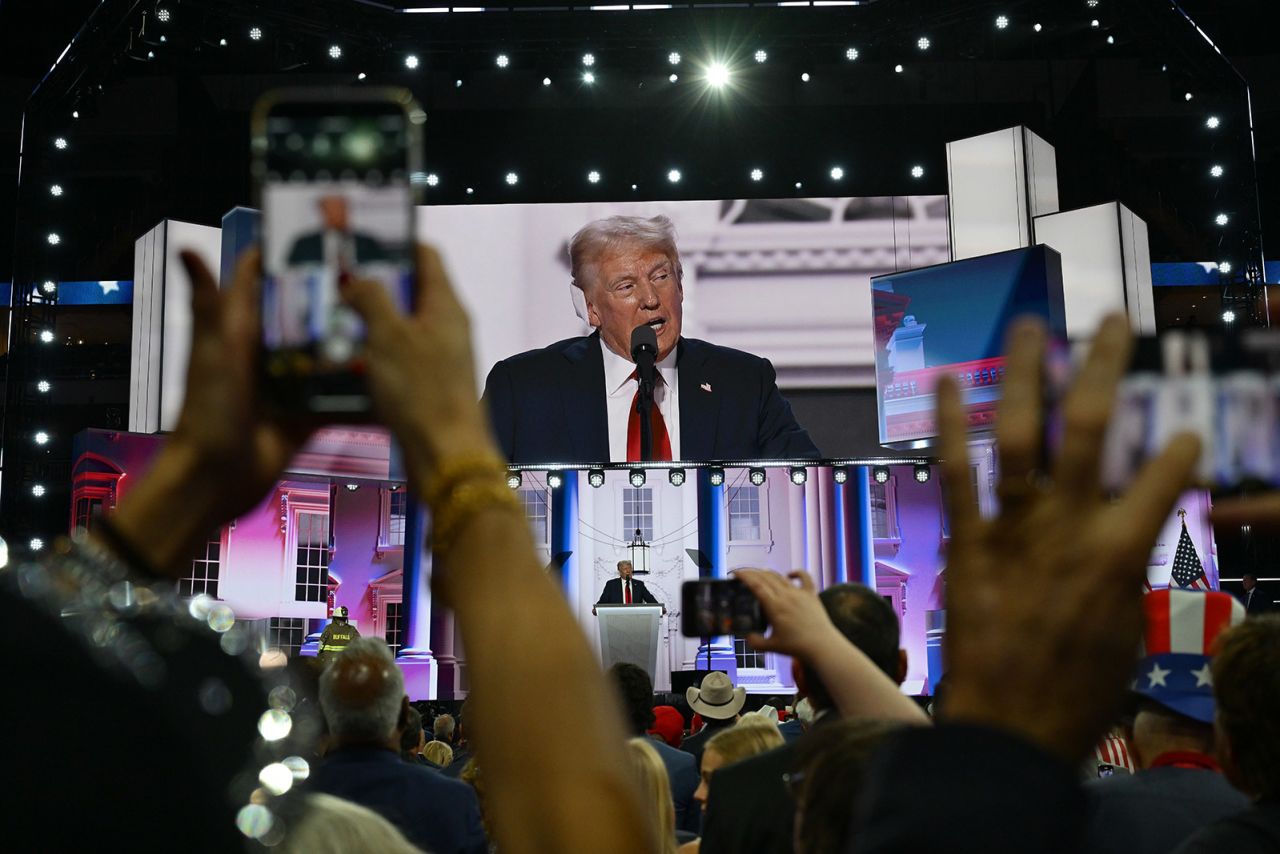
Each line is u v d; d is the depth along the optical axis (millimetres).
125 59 14133
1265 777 1636
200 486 660
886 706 1486
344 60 14391
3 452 13766
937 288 14352
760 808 2184
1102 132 17359
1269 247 18594
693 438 14750
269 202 668
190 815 469
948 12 13555
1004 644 508
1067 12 13664
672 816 2787
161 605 500
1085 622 503
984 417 13891
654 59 14359
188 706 480
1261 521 551
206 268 657
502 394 14750
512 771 536
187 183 16953
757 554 14789
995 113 17234
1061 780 478
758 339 14992
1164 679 2141
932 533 14930
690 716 10414
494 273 15039
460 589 574
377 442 14734
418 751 5582
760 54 14219
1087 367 508
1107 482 517
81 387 19531
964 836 469
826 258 15156
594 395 14789
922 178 16828
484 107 16719
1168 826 2004
